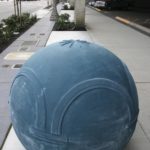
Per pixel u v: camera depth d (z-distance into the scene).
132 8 36.28
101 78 3.12
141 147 4.05
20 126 3.32
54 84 3.08
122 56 9.00
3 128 4.56
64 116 3.01
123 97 3.20
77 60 3.21
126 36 12.79
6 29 12.73
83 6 14.93
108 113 3.08
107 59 3.36
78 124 3.01
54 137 3.09
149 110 5.18
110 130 3.14
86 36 12.72
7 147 4.07
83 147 3.11
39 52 3.52
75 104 3.00
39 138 3.16
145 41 11.59
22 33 13.95
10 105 3.52
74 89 3.02
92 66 3.18
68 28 14.99
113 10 33.91
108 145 3.21
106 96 3.08
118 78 3.24
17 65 8.02
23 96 3.24
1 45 10.68
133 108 3.37
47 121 3.07
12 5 46.09
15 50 9.96
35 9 35.47
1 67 7.82
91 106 3.02
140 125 4.66
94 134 3.07
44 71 3.19
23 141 3.43
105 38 12.21
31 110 3.16
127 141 3.51
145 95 5.87
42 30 14.92
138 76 7.05
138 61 8.43
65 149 3.12
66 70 3.13
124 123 3.25
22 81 3.32
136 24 17.45
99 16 24.14
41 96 3.09
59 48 3.40
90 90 3.04
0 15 25.50
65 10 31.41
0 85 6.38
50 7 40.19
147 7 38.25
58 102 3.02
